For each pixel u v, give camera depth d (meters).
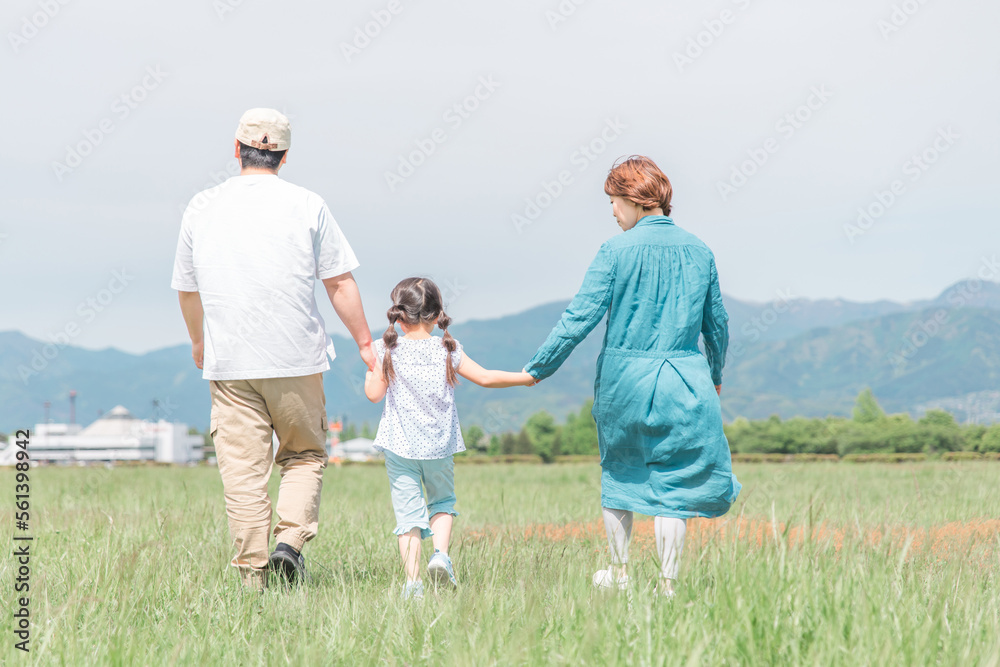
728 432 77.31
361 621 3.40
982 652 2.71
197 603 3.77
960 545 5.11
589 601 3.26
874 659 2.62
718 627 2.91
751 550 3.68
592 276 4.38
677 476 4.18
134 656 2.91
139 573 4.18
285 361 4.64
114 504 9.83
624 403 4.26
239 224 4.68
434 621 3.20
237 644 3.21
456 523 8.57
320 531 6.81
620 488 4.37
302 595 3.89
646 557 4.40
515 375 4.70
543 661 2.79
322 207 4.88
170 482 15.24
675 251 4.36
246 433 4.68
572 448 141.00
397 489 4.86
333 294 4.94
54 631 3.17
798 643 2.77
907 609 3.10
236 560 4.63
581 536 6.83
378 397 4.92
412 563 4.65
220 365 4.62
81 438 151.75
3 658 2.93
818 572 3.34
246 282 4.62
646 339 4.30
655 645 2.78
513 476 21.05
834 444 67.56
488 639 2.93
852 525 5.90
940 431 57.06
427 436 4.82
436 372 4.89
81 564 4.58
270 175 4.86
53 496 10.96
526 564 4.52
